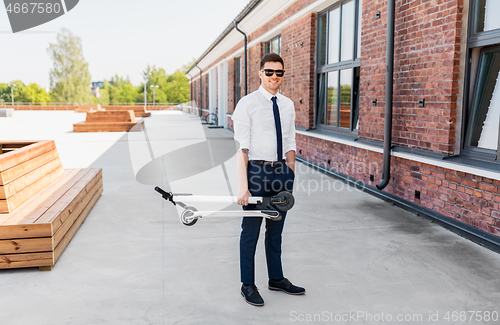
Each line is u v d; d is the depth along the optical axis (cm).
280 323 230
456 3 392
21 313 241
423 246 359
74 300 258
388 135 495
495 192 348
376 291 272
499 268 309
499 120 371
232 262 323
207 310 246
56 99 7231
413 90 469
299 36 859
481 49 394
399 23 489
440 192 423
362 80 596
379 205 505
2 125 2052
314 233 397
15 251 296
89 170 549
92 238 379
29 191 383
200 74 2964
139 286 279
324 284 283
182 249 352
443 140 422
